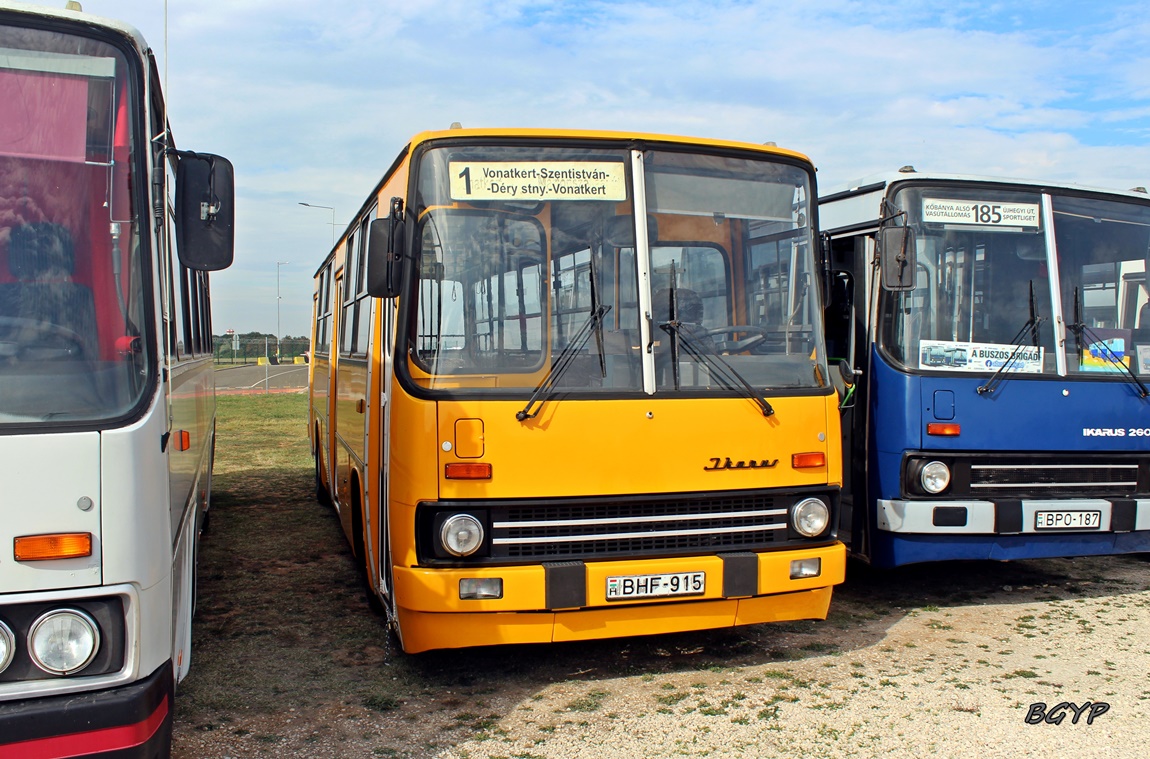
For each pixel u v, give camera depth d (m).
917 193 6.56
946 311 6.49
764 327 5.24
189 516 4.86
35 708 2.90
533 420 4.67
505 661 5.54
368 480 5.90
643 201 5.08
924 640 5.86
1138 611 6.50
